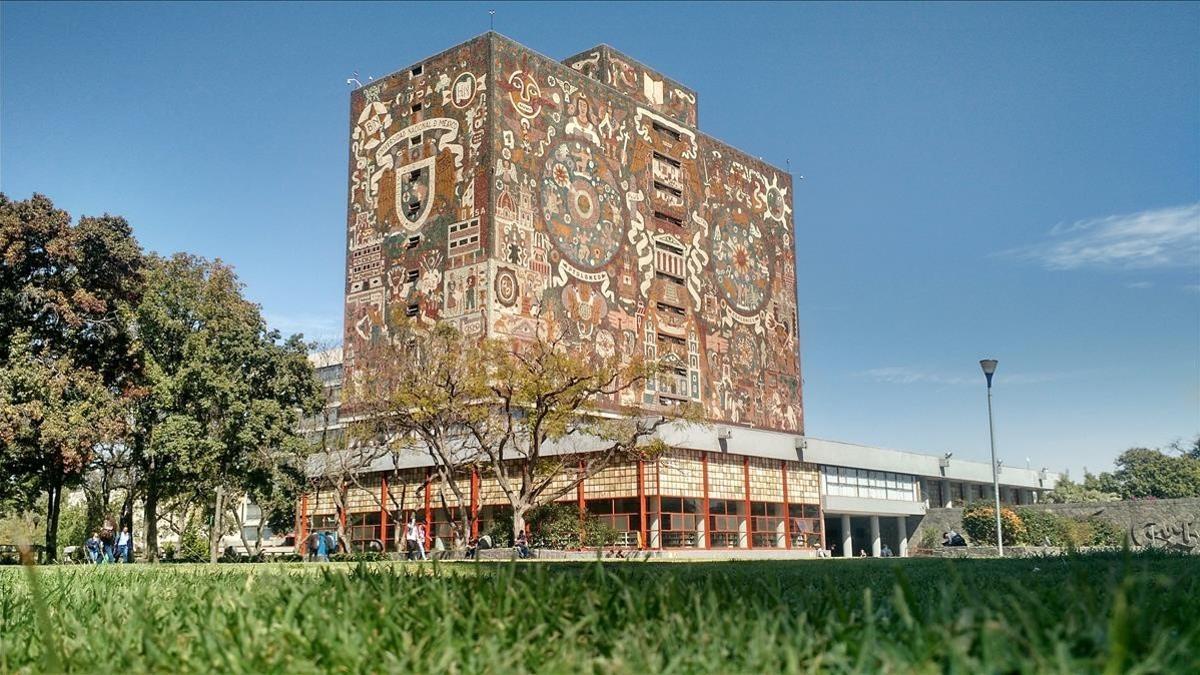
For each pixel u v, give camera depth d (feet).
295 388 165.78
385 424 155.22
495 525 167.94
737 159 253.65
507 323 188.14
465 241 193.67
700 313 231.71
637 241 219.20
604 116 217.77
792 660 10.59
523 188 197.16
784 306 258.98
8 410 120.37
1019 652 10.85
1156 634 11.57
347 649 11.95
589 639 13.50
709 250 238.27
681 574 26.20
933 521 238.27
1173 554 57.77
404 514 193.06
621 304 212.02
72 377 130.31
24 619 17.93
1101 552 67.46
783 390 252.21
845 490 222.07
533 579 18.25
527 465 139.95
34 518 186.50
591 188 211.00
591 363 201.57
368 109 218.79
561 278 200.64
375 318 207.10
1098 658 10.16
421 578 19.86
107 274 139.74
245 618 14.48
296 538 209.87
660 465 169.17
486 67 197.77
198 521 247.09
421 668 11.56
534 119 202.59
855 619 14.33
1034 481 301.22
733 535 183.42
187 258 160.97
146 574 30.94
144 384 148.87
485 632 13.56
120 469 183.11
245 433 152.15
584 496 175.83
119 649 13.20
